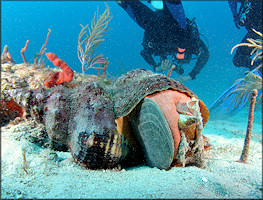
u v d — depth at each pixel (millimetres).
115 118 324
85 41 565
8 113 485
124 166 346
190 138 308
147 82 326
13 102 474
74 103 347
